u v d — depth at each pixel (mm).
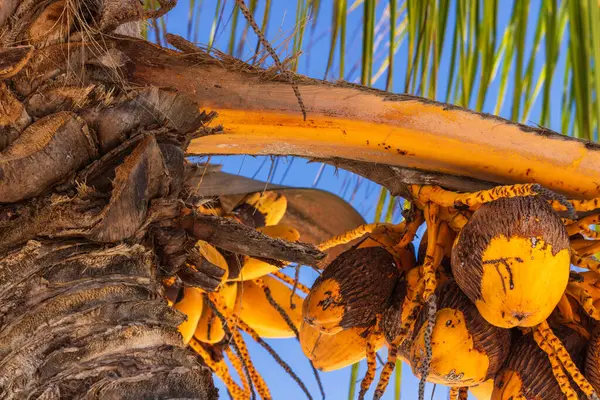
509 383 2738
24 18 2600
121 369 2480
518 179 2779
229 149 2820
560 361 2715
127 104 2602
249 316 3215
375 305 2816
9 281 2492
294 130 2771
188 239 2682
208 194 3150
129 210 2557
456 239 2715
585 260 2762
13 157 2514
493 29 3182
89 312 2498
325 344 2896
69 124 2549
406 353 2793
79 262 2527
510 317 2645
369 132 2768
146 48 2732
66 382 2451
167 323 2557
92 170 2564
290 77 2605
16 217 2525
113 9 2656
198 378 2535
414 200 2830
